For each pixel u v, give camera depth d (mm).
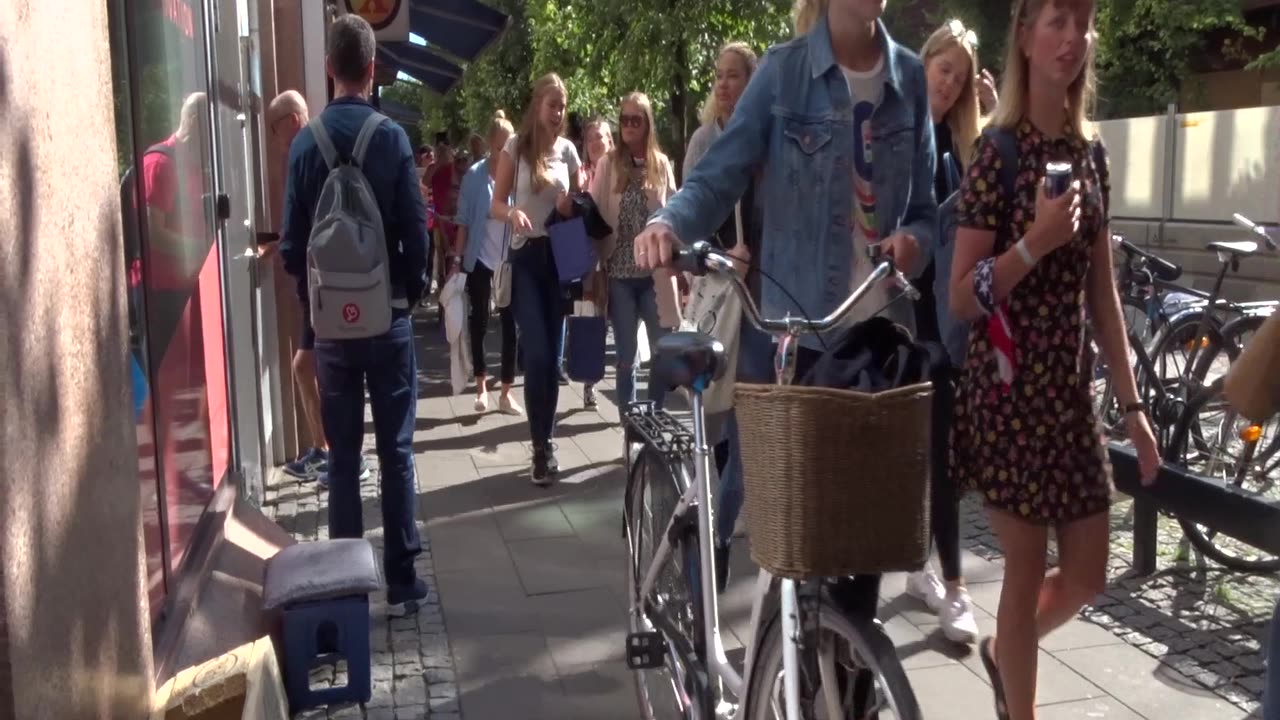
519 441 8141
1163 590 5137
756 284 3719
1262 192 14352
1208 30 20203
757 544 2459
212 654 3689
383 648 4750
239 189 6297
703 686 3299
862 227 3412
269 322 7258
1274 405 2189
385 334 4832
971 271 3230
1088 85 3281
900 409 2350
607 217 7125
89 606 2471
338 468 4918
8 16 2113
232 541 4703
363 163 4723
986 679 4359
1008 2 17219
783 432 2357
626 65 15508
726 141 3385
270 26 7410
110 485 2686
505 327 8953
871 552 2385
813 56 3367
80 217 2529
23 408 2102
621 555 5789
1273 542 4652
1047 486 3227
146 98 3934
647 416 3979
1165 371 6434
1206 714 4059
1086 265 3252
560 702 4285
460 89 31531
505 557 5793
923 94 3500
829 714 2670
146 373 3713
